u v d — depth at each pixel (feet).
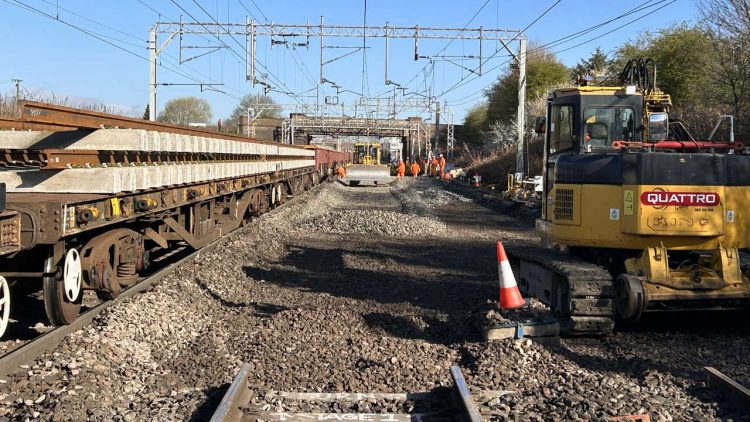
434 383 20.52
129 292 29.32
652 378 20.25
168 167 32.99
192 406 17.69
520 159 107.24
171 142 32.63
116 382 19.63
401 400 18.81
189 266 37.99
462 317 28.71
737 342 25.30
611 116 30.58
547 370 21.44
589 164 26.96
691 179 25.26
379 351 23.48
